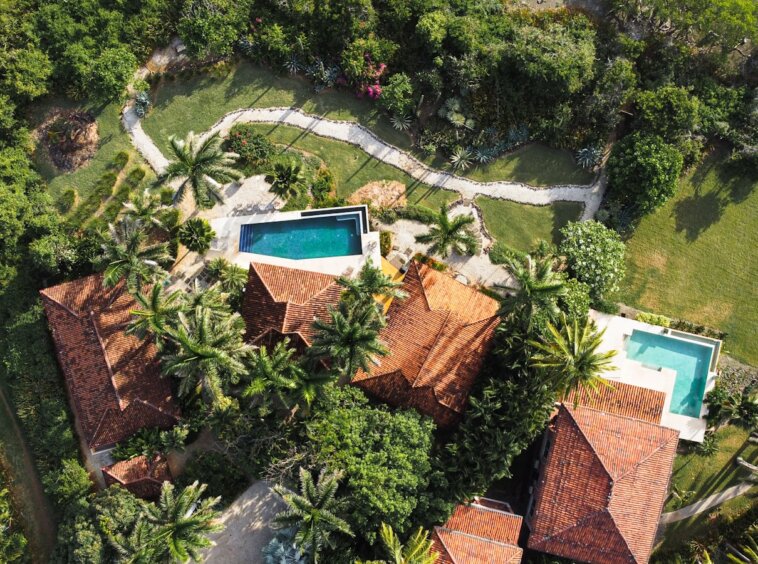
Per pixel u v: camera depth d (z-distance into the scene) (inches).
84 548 1676.9
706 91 2037.4
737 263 2047.2
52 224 1926.7
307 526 1526.8
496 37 2005.4
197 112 2032.5
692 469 2006.6
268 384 1540.4
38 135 2006.6
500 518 1796.3
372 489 1648.6
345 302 1670.8
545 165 2047.2
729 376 2021.4
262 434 1731.1
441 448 1833.2
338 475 1616.6
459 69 1958.7
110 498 1737.2
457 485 1748.3
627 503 1707.7
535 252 1962.4
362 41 1969.7
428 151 2012.8
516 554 1750.7
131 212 1787.6
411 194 2031.3
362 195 2025.1
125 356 1811.0
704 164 2055.9
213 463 1840.6
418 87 2007.9
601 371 1561.3
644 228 2057.1
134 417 1812.3
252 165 2000.5
